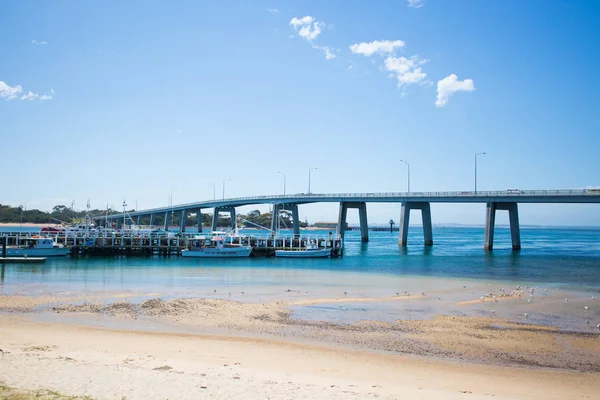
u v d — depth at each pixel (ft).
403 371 67.00
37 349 71.56
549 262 250.16
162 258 266.77
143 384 53.31
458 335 88.33
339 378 61.87
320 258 277.64
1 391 47.65
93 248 280.31
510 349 79.71
